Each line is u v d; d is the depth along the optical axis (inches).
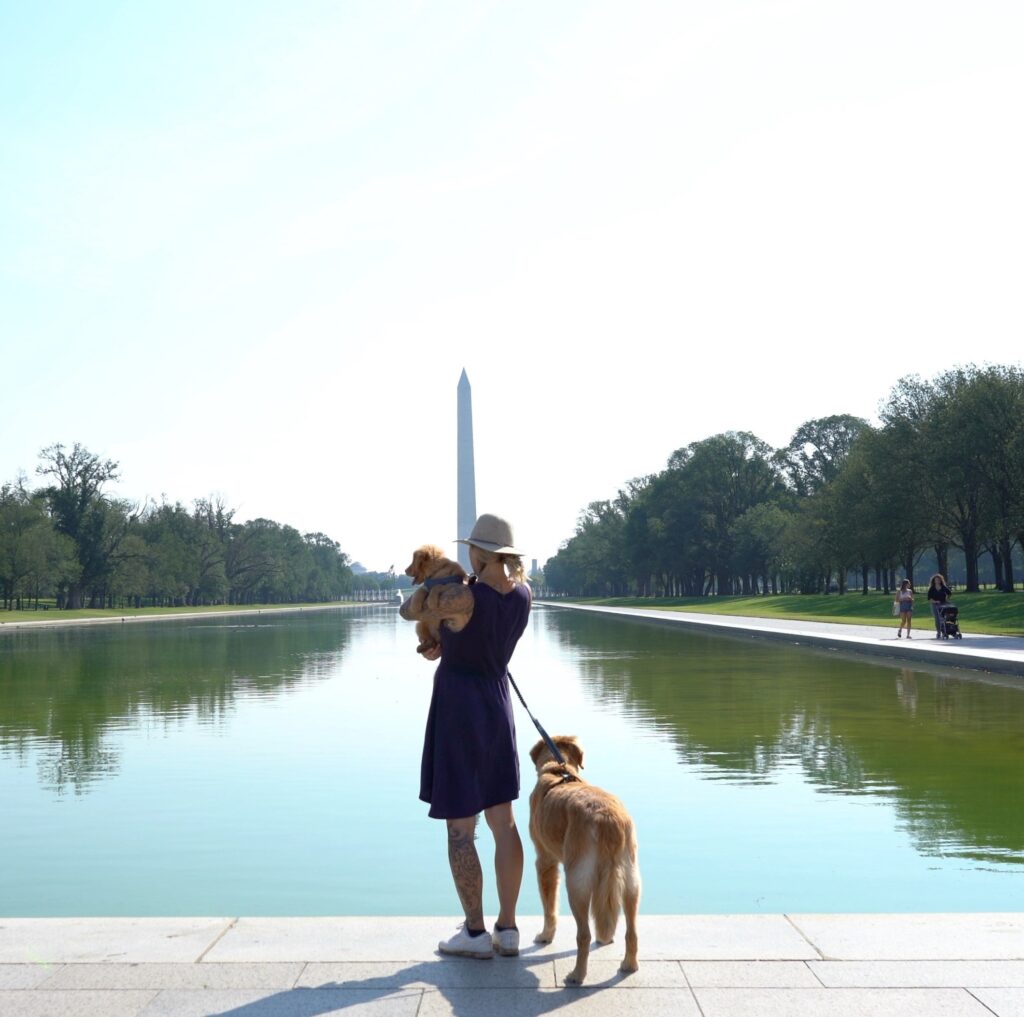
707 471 4394.7
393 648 1565.0
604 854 185.2
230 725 644.1
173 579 5002.5
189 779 467.8
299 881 313.0
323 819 390.0
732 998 173.3
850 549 2842.0
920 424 2564.0
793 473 4434.1
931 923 209.5
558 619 2851.9
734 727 604.7
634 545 5009.8
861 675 929.5
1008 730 582.9
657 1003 172.1
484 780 206.4
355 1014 169.0
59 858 339.6
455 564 215.5
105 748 556.1
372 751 541.0
